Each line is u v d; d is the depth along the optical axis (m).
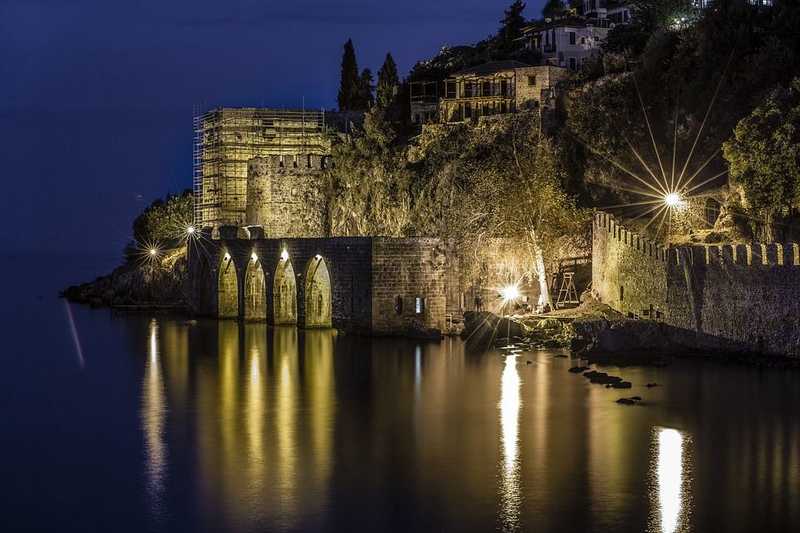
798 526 42.16
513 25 190.25
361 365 83.44
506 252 108.19
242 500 46.53
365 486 48.22
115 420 63.19
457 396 68.75
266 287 117.75
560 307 103.75
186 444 56.59
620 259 94.44
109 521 44.16
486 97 150.00
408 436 57.50
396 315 99.50
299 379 77.19
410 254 99.31
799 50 105.56
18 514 45.19
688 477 48.59
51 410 67.00
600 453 53.03
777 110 85.38
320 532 42.44
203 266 134.38
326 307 111.44
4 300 178.25
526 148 123.50
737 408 62.00
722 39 109.00
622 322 85.69
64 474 51.12
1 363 90.19
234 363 86.69
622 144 114.69
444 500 46.00
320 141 165.75
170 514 44.88
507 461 51.91
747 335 76.06
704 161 105.31
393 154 151.62
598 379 73.19
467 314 99.44
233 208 161.88
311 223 153.12
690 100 109.00
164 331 114.94
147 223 192.38
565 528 42.31
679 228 98.94
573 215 109.06
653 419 60.12
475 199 115.12
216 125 163.12
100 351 97.62
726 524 42.47
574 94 130.62
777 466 50.00
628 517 43.41
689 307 81.69
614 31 151.38
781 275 73.12
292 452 54.56
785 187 83.12
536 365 81.06
